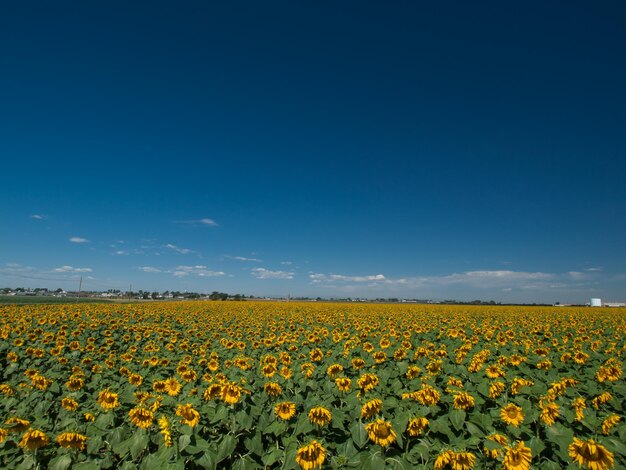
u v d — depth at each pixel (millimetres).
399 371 11555
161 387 10242
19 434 7176
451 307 63969
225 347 17547
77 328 23031
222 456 6199
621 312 53875
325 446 6664
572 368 13984
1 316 28719
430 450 6438
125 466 6188
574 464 5828
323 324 29875
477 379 10531
